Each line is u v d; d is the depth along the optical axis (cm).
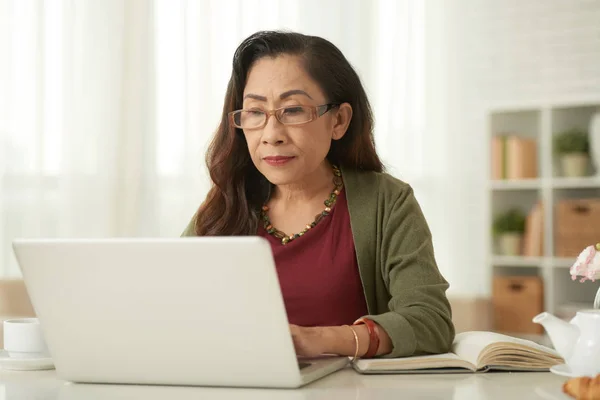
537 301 420
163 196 457
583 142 418
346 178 162
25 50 455
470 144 484
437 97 485
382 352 126
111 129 454
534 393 101
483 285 480
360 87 161
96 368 113
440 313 135
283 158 148
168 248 102
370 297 155
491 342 122
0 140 452
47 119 456
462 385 108
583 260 120
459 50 487
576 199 425
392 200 155
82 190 452
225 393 104
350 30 477
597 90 467
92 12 457
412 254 146
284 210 164
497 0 486
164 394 105
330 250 158
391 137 474
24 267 110
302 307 156
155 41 460
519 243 431
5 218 450
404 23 477
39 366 128
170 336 107
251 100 149
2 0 455
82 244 106
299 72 149
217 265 101
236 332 104
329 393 102
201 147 457
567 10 475
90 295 108
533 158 436
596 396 95
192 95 460
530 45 481
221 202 168
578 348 110
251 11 469
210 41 462
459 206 483
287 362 104
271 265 99
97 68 457
